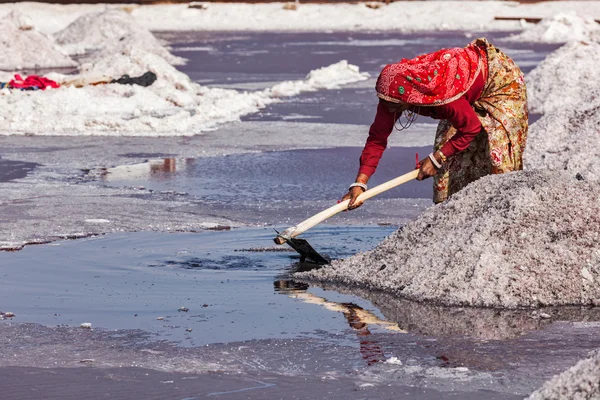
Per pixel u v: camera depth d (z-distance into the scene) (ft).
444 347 41.50
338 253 60.13
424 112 53.62
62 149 102.73
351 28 347.97
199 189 81.46
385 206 74.33
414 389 36.52
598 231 50.49
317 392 36.35
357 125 120.57
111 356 40.70
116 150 102.17
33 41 218.38
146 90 137.90
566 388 30.53
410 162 93.81
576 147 79.87
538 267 49.03
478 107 55.77
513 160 56.08
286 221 69.36
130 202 75.61
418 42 274.16
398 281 51.01
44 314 47.11
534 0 382.42
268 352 41.09
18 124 116.37
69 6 382.01
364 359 40.09
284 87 159.12
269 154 99.86
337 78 175.32
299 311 47.42
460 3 375.25
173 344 42.34
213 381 37.65
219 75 188.55
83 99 129.59
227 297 50.14
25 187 81.56
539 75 137.08
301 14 377.09
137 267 56.59
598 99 86.79
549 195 51.62
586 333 43.37
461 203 53.36
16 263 57.26
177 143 107.14
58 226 66.90
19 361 40.09
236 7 386.32
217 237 64.28
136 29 267.18
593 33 284.41
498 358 39.91
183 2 404.77
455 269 49.49
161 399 35.83
